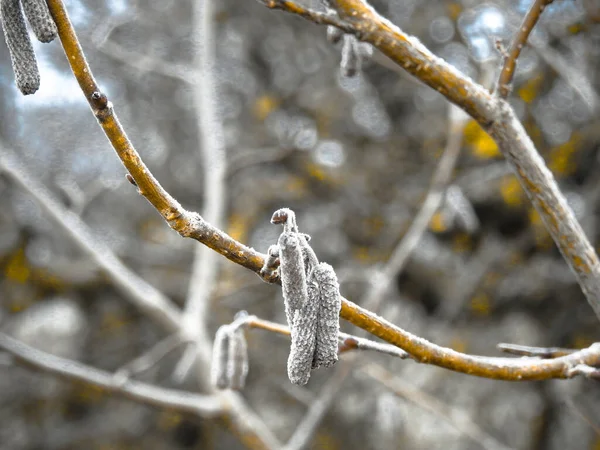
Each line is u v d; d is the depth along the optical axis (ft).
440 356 6.15
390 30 6.68
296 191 23.39
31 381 24.59
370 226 22.58
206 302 17.07
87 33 19.83
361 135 23.31
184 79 18.61
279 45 23.71
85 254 16.85
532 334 21.01
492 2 17.92
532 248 21.35
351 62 7.94
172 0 23.13
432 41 20.61
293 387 19.26
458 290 21.34
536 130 19.88
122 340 24.76
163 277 24.26
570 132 19.97
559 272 20.71
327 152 23.39
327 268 4.74
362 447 21.99
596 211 18.62
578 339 20.44
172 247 24.67
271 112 24.04
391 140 22.89
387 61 16.40
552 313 21.11
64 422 24.84
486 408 21.18
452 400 21.38
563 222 7.22
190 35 23.38
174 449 24.76
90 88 4.77
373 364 16.49
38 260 23.36
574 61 18.29
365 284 21.81
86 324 24.61
